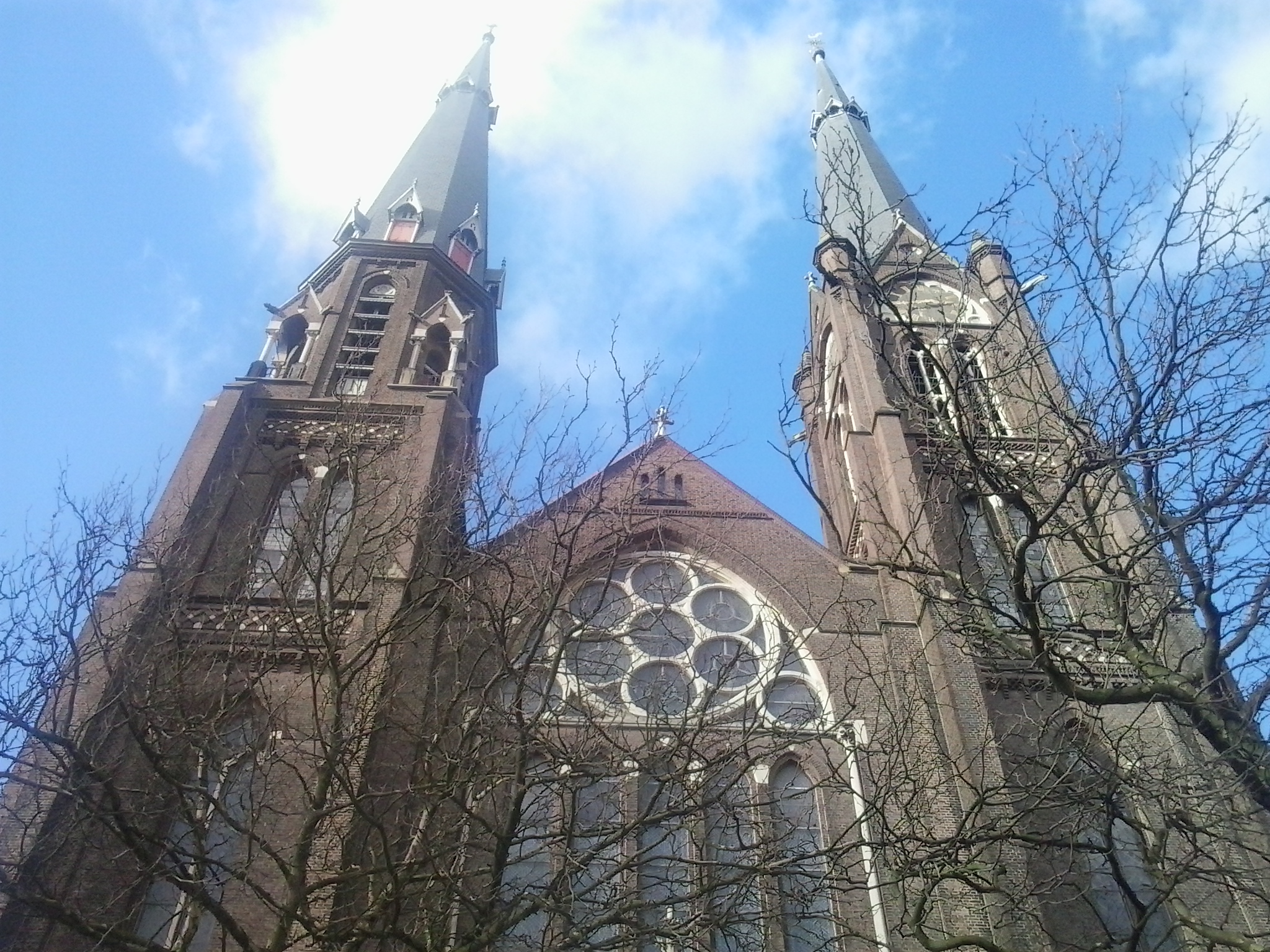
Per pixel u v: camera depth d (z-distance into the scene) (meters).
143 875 16.52
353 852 18.00
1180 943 20.16
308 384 33.50
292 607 18.33
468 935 13.93
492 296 45.84
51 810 19.19
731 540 29.17
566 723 23.09
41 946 18.31
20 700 16.14
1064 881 18.53
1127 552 15.34
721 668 20.27
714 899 17.34
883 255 41.31
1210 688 15.15
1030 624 15.79
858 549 32.75
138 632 22.30
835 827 22.34
